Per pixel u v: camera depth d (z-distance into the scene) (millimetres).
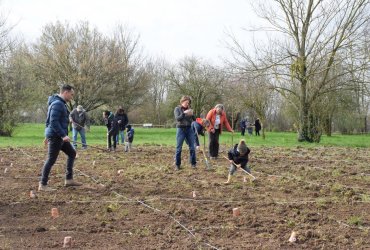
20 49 39531
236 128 53750
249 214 7246
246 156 10242
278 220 6887
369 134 50438
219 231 6340
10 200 8109
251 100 31922
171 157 15664
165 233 6230
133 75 45844
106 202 8039
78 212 7305
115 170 12141
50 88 40156
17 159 14664
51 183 9922
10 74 31375
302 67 28625
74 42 42969
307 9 28344
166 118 64938
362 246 5707
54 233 6188
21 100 31141
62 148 9312
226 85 34219
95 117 56656
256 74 29609
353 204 8086
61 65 41250
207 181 10430
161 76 64688
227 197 8578
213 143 15141
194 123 14273
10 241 5781
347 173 12219
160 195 8727
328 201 8234
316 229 6445
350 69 28219
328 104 29969
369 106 49750
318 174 11883
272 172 12172
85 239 5938
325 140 34094
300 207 7793
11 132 31281
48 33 42406
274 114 56031
